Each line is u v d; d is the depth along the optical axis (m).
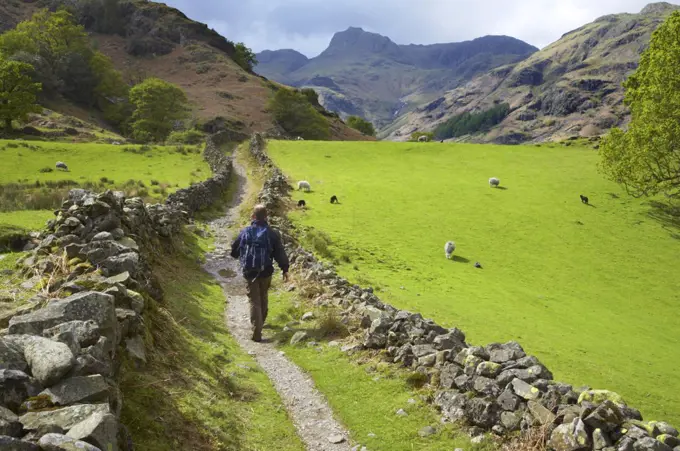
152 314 7.75
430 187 46.56
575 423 5.31
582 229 37.03
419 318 9.25
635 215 40.66
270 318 11.41
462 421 6.36
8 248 10.56
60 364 3.95
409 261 26.17
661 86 41.16
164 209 18.52
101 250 8.24
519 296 22.84
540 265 29.44
